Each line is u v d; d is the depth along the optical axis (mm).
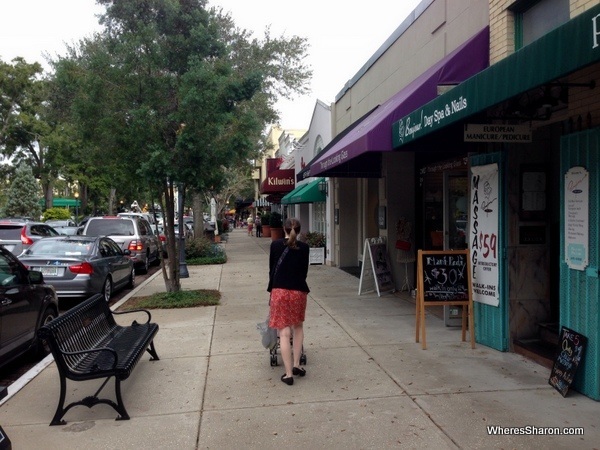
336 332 8047
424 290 7027
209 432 4656
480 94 4965
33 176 45875
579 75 5312
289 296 5852
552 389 5449
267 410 5094
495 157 6801
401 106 7930
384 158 11625
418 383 5699
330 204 17703
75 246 11508
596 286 5035
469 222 7453
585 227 5184
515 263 6785
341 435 4516
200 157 10000
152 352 6801
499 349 6824
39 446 4461
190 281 14461
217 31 10641
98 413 5125
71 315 5387
